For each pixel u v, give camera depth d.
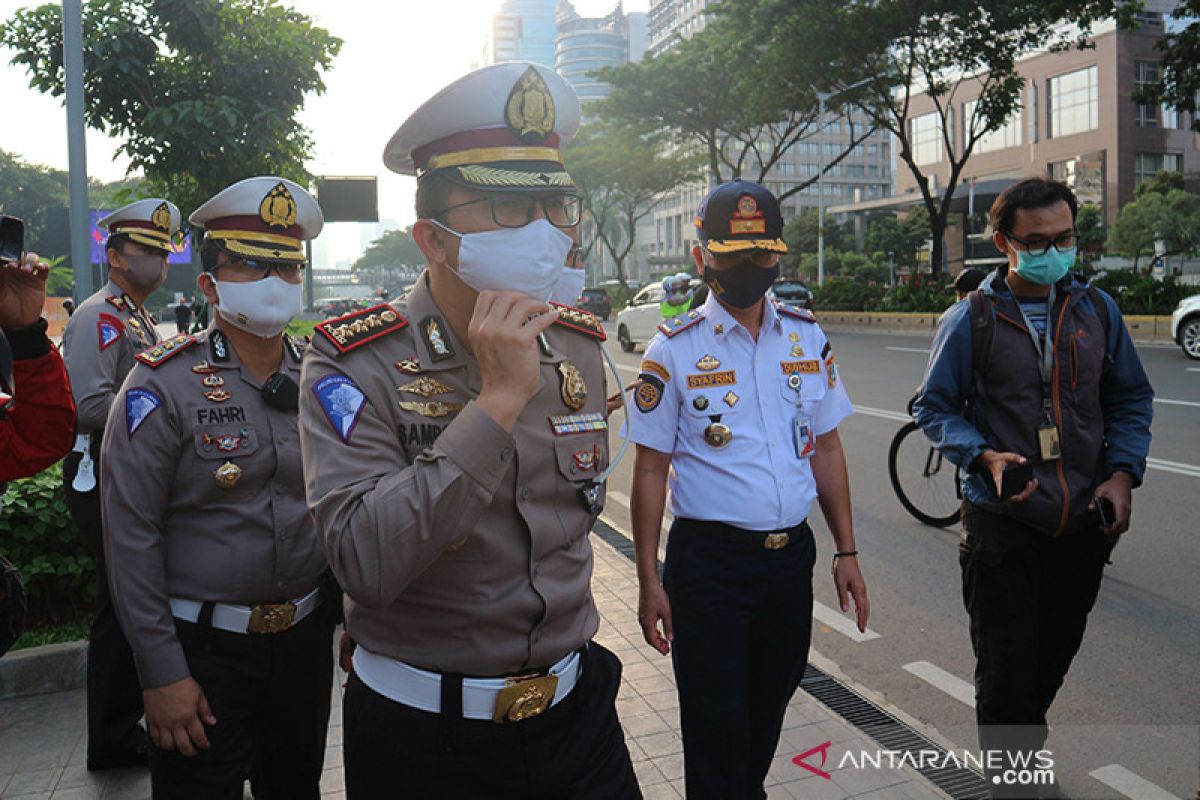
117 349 3.11
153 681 2.07
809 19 21.27
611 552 5.30
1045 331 2.57
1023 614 2.52
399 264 102.06
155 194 6.94
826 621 4.49
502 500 1.50
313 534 2.27
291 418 2.30
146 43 6.30
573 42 120.56
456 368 1.52
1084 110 51.78
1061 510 2.47
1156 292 18.02
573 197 1.50
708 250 2.38
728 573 2.33
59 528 4.07
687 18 88.38
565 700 1.62
